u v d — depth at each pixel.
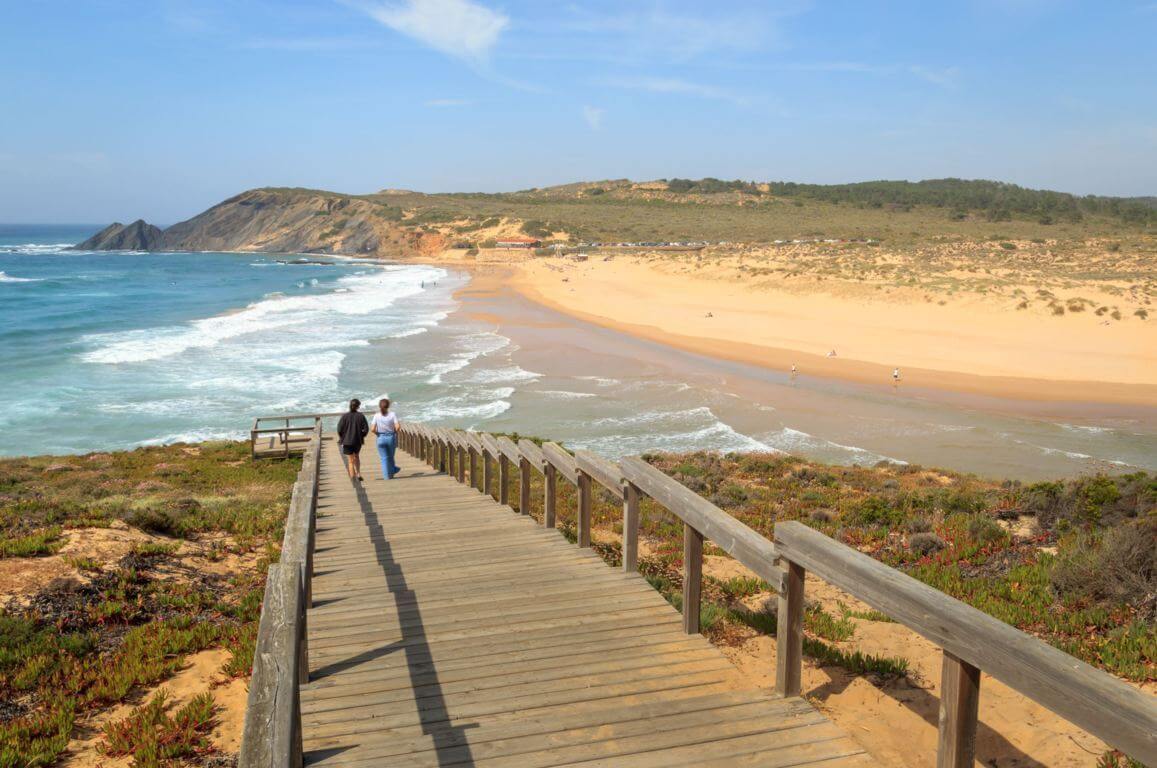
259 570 9.12
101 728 5.47
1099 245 102.56
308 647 5.31
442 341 52.09
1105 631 6.71
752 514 13.69
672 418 31.88
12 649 6.47
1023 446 28.19
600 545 10.03
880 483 18.77
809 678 5.25
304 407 33.19
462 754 3.82
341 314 67.94
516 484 16.55
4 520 9.96
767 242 138.88
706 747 3.85
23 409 32.66
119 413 32.16
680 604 6.68
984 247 102.19
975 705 3.35
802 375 41.03
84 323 60.44
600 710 4.28
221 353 46.28
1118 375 40.44
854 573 3.90
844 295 67.00
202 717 5.42
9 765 4.88
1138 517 10.57
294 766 3.27
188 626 7.23
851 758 3.74
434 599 6.27
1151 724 2.54
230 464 21.44
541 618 5.78
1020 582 8.39
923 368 42.75
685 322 60.81
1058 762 4.13
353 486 13.86
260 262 178.62
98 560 8.38
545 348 49.28
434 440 16.84
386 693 4.55
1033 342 48.69
